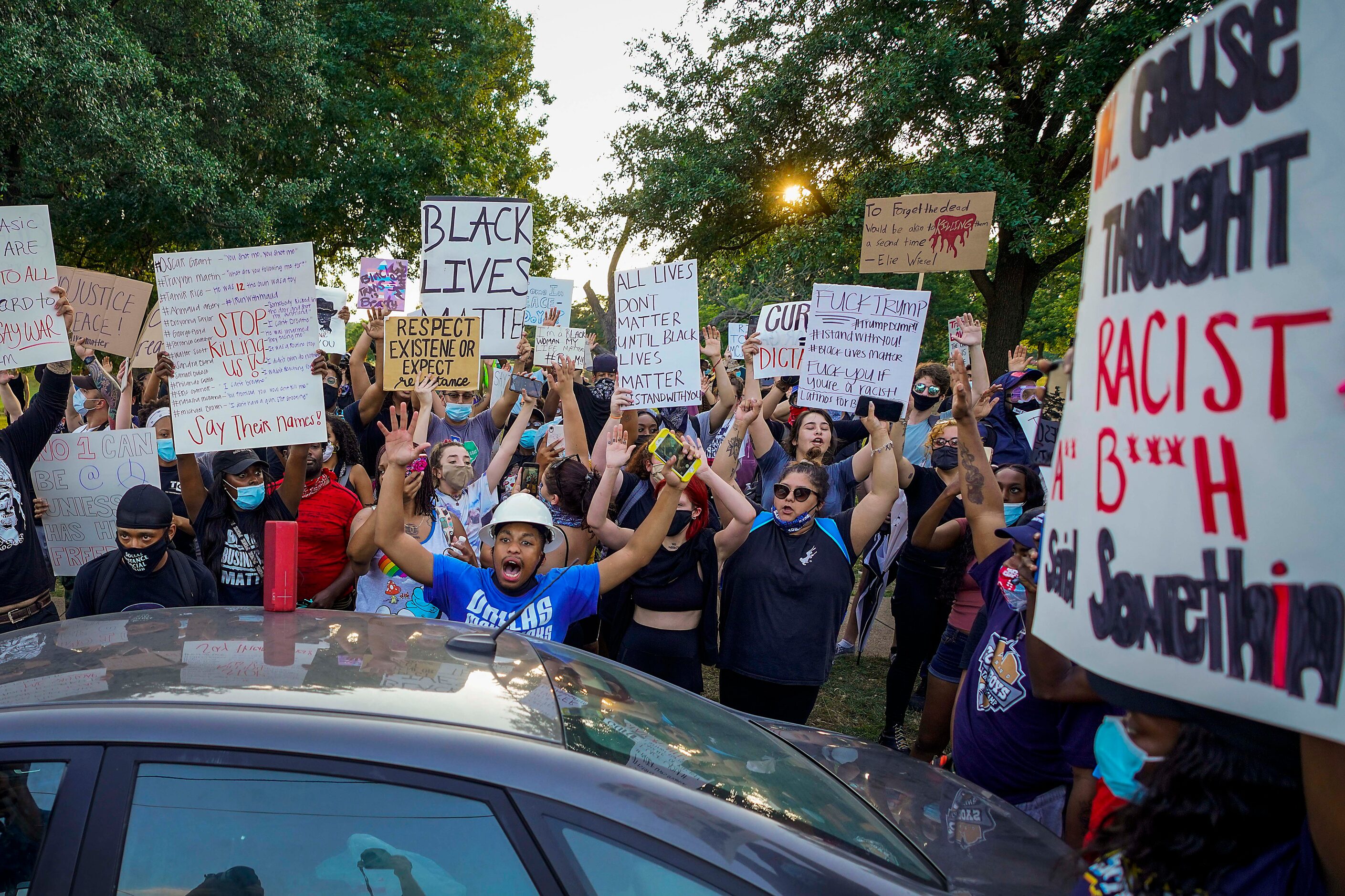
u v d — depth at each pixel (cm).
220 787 176
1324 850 128
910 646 530
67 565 514
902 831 234
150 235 2003
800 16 1873
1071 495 133
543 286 1065
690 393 613
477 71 2417
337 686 203
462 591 365
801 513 420
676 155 1955
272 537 271
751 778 218
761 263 2002
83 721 181
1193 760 142
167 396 886
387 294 713
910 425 691
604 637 530
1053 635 134
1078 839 280
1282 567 102
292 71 1916
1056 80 1650
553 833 173
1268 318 102
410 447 365
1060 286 2772
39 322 498
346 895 172
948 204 692
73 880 169
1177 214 112
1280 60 100
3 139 1530
